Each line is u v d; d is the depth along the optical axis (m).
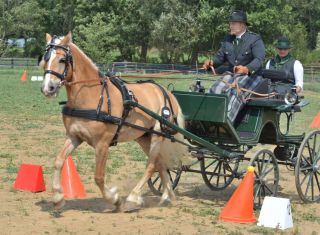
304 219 8.33
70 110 7.79
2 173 11.00
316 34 81.06
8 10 64.94
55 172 7.93
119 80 8.29
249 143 8.62
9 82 36.72
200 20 55.25
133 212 8.36
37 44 71.88
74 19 66.38
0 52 63.91
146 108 8.27
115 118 7.92
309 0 82.44
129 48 66.12
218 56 9.35
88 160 12.57
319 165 9.78
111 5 64.44
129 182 10.62
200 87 9.00
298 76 9.79
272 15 54.56
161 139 8.82
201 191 10.27
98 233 7.16
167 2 56.81
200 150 8.88
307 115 23.03
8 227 7.33
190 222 7.87
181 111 8.77
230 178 10.16
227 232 7.41
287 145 9.62
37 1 72.31
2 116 20.28
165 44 59.78
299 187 9.18
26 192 9.45
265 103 8.62
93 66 7.91
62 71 7.57
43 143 14.66
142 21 63.88
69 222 7.65
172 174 11.51
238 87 8.66
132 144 15.17
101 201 9.04
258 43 8.94
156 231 7.34
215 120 8.34
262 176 8.74
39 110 22.58
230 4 55.03
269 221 7.77
